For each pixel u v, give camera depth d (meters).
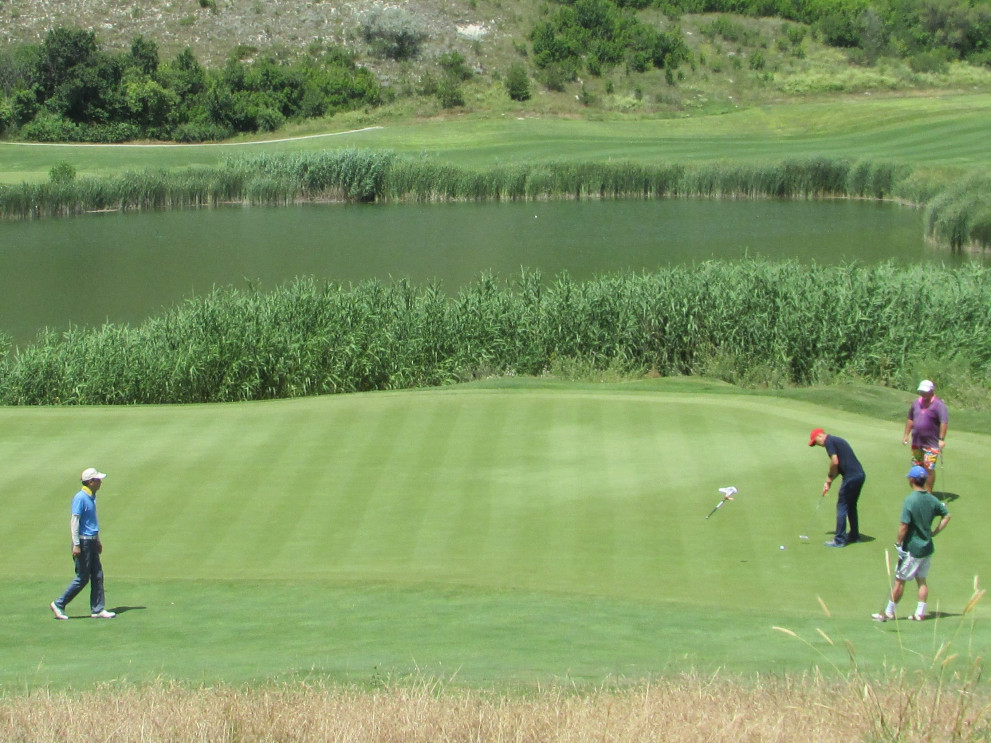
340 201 76.88
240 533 15.35
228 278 49.50
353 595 12.98
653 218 66.12
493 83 105.81
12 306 44.47
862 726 8.09
